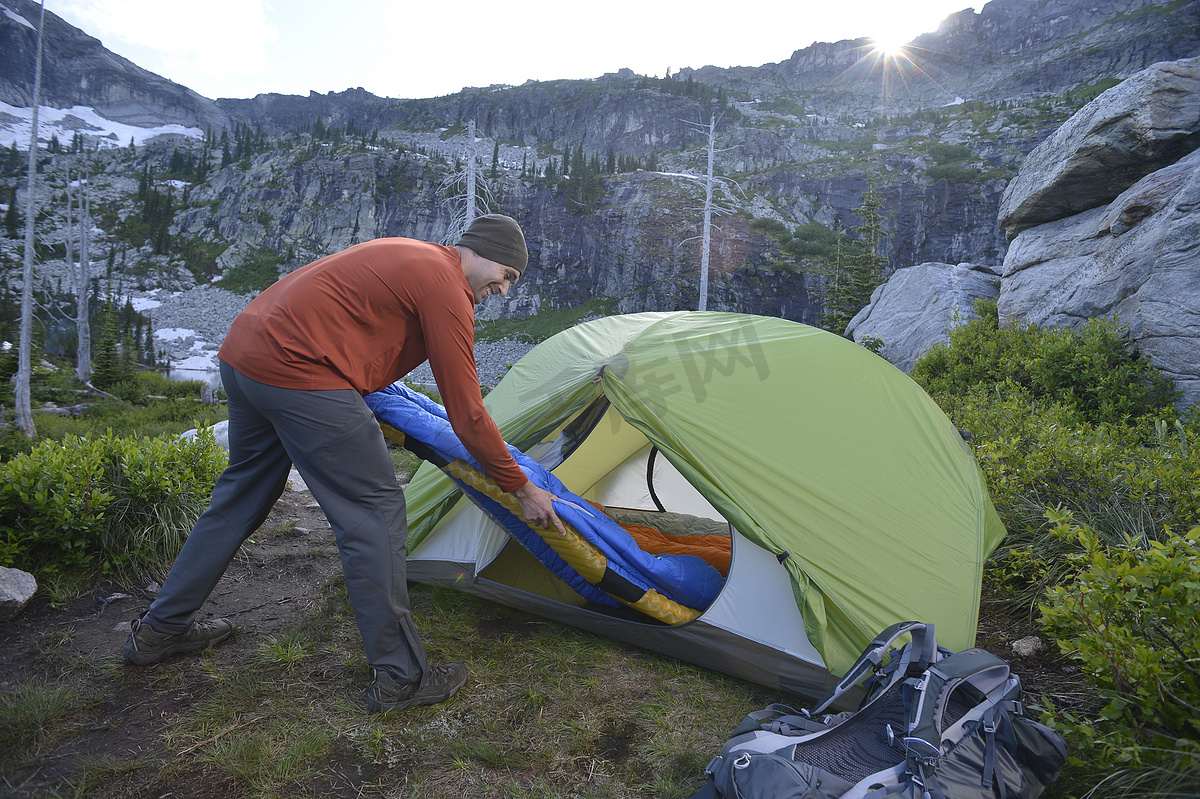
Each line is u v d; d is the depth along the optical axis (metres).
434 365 2.19
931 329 11.43
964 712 1.83
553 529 2.59
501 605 3.27
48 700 2.23
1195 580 1.92
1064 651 2.09
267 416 2.17
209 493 3.99
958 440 3.78
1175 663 1.92
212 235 119.50
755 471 2.75
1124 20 172.62
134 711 2.24
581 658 2.77
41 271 95.81
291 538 4.15
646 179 102.81
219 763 1.99
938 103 192.50
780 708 2.06
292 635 2.81
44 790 1.83
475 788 1.95
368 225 108.62
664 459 4.51
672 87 181.88
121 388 24.52
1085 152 8.50
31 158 18.00
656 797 1.93
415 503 3.49
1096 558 2.13
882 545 2.73
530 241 100.94
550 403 3.04
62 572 3.30
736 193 102.56
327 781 1.94
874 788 1.58
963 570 2.89
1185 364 6.11
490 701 2.42
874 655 2.10
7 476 3.26
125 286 101.62
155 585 3.33
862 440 3.11
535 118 186.88
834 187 101.56
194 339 85.75
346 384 2.15
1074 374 6.68
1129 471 3.72
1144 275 7.04
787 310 83.12
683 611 2.82
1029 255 9.20
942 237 91.69
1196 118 7.83
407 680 2.30
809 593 2.46
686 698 2.50
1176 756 1.72
